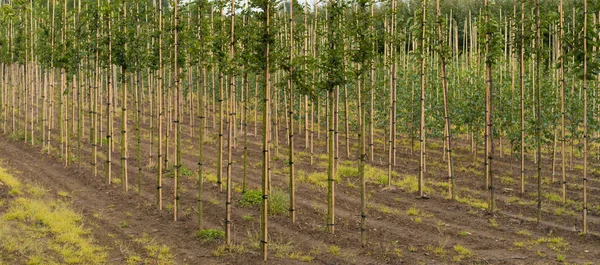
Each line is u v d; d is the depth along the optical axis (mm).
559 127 24359
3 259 9938
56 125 30094
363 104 12977
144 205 15352
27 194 15414
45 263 9914
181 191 17172
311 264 10664
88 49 19141
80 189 17312
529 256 11188
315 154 23609
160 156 14922
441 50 15992
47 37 21625
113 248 11453
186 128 29797
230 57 12102
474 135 23234
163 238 12352
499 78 21375
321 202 16062
